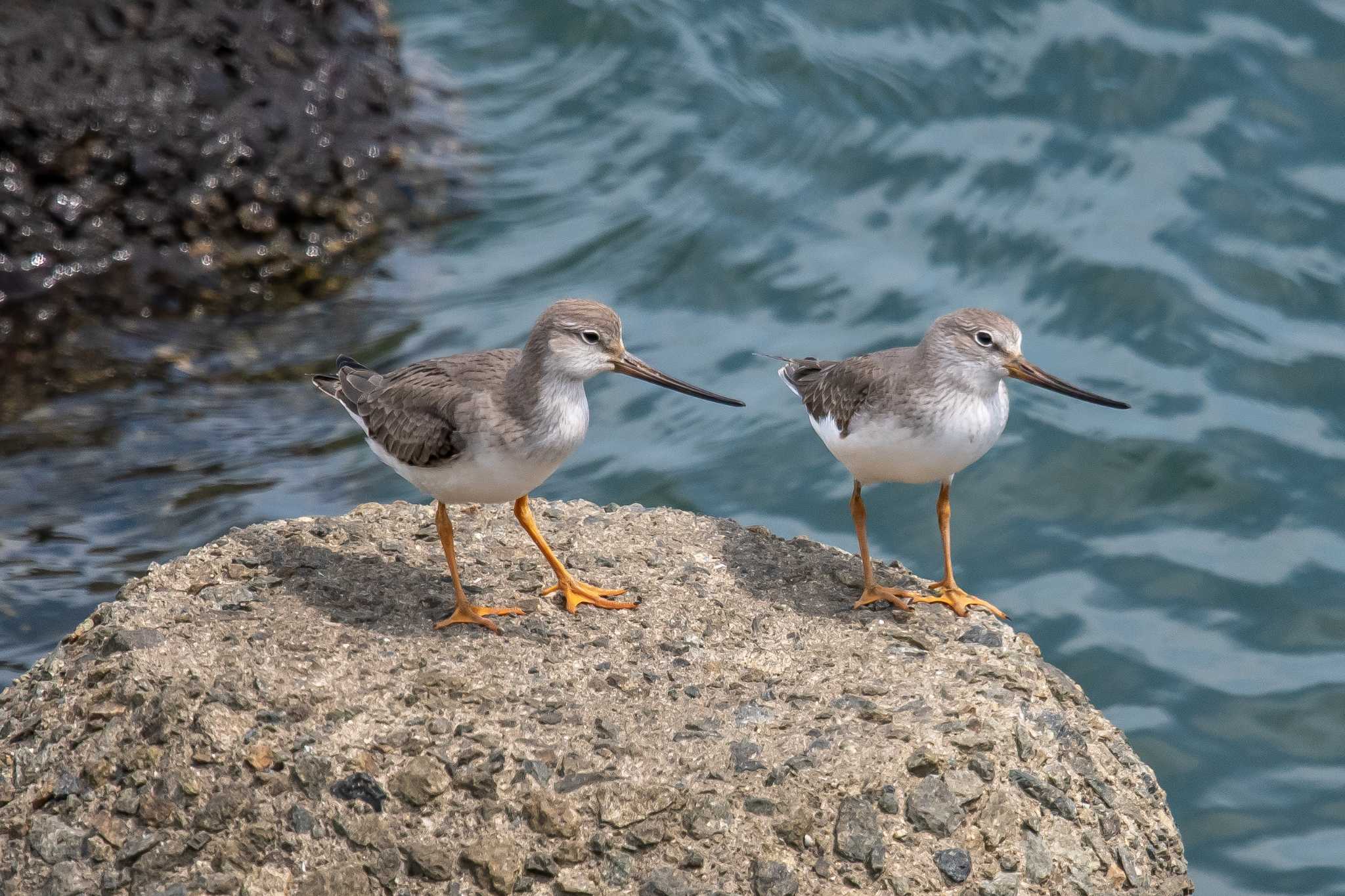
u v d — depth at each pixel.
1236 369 16.00
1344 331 16.41
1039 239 17.61
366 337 16.70
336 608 10.26
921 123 19.45
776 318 16.94
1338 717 12.45
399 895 8.47
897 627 10.52
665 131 19.72
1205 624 13.40
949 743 9.18
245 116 17.62
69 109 16.73
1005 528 14.55
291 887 8.48
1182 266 17.11
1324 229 17.50
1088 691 12.74
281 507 14.35
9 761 9.19
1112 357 16.20
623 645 10.10
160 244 16.95
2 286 16.30
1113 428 15.40
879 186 18.66
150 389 15.87
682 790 8.75
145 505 14.28
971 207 18.17
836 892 8.57
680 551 11.45
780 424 15.74
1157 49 19.89
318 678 9.43
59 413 15.43
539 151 19.64
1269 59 19.67
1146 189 18.14
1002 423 10.69
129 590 10.41
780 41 20.73
